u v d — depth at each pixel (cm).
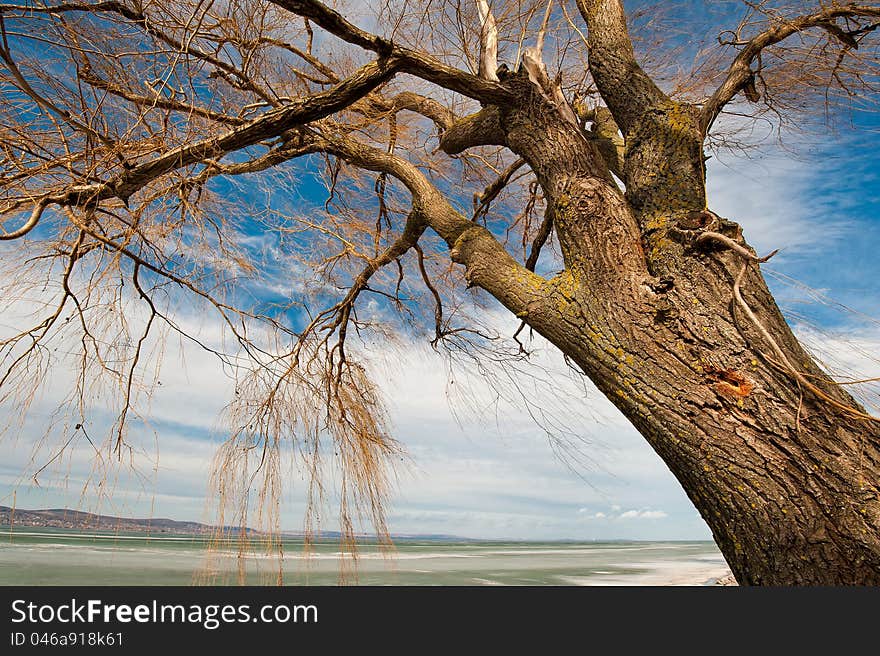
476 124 390
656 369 248
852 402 231
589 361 270
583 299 278
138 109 317
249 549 342
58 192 303
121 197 324
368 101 489
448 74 323
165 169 313
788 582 205
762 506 212
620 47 330
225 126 337
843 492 206
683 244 270
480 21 388
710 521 231
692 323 251
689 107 310
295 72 418
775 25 307
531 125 329
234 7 329
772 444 220
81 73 301
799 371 232
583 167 313
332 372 470
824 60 348
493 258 329
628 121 319
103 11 297
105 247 330
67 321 302
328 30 292
